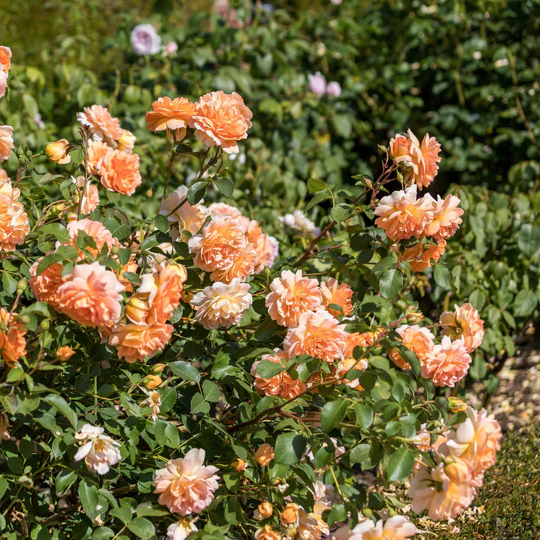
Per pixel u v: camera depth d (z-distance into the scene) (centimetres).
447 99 533
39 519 204
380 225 199
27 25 629
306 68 526
